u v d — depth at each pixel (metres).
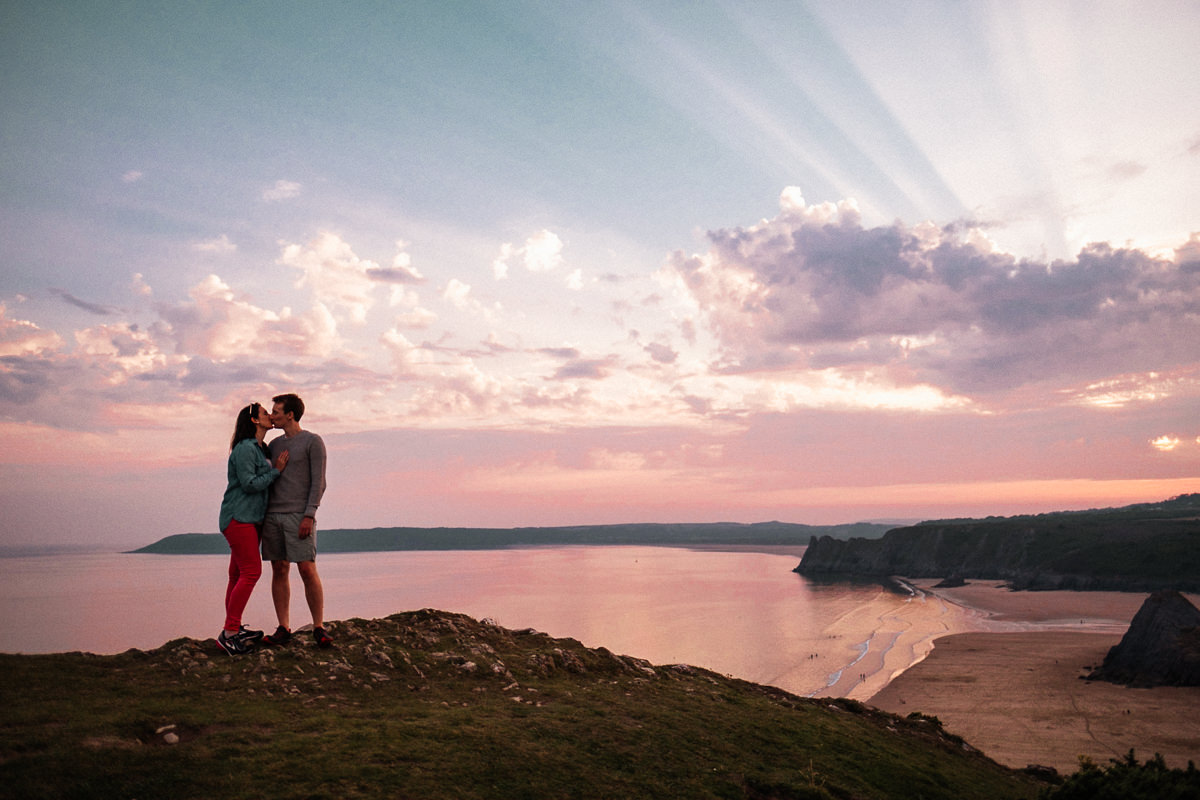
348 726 7.79
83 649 71.12
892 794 10.84
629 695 11.84
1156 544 153.00
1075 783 11.20
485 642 13.05
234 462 9.69
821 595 151.25
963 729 42.72
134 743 6.52
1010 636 84.06
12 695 7.25
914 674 61.78
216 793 5.98
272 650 9.80
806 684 60.00
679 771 8.93
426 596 144.12
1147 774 10.76
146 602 122.31
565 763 8.18
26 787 5.52
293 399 10.23
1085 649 71.06
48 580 183.38
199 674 8.72
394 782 6.73
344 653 10.36
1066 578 154.38
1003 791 13.73
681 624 101.12
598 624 100.62
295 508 10.12
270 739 7.15
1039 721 44.12
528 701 10.21
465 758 7.59
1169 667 55.31
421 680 10.23
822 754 11.45
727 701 13.28
